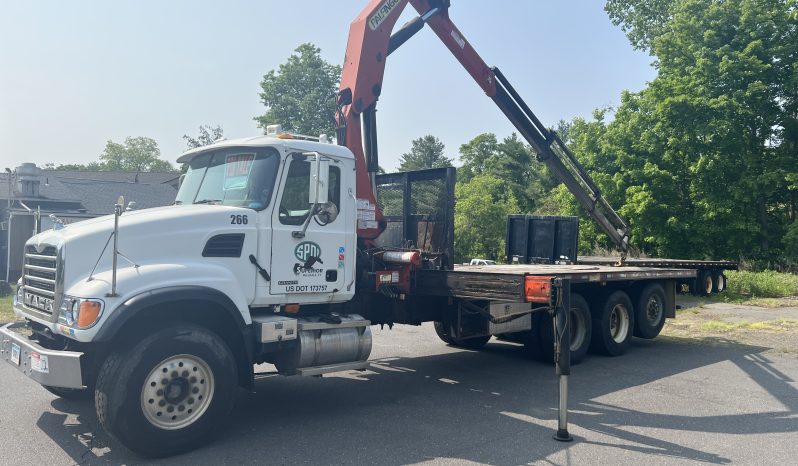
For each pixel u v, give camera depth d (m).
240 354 5.70
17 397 6.81
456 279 7.39
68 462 4.86
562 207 30.78
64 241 5.15
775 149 25.98
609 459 5.03
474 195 36.50
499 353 10.09
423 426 5.93
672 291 11.62
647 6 36.78
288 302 6.18
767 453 5.21
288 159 6.20
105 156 91.19
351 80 8.09
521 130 10.89
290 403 6.80
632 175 27.25
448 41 9.59
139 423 4.80
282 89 50.34
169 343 4.98
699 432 5.80
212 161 6.65
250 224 5.89
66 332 4.94
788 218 27.16
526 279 6.43
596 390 7.52
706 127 24.97
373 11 8.19
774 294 19.36
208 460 4.94
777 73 25.30
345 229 6.69
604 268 10.64
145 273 5.10
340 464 4.87
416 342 11.13
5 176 26.89
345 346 6.35
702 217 25.44
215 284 5.43
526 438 5.58
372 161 8.35
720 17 26.34
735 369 8.78
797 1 25.45
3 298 14.66
